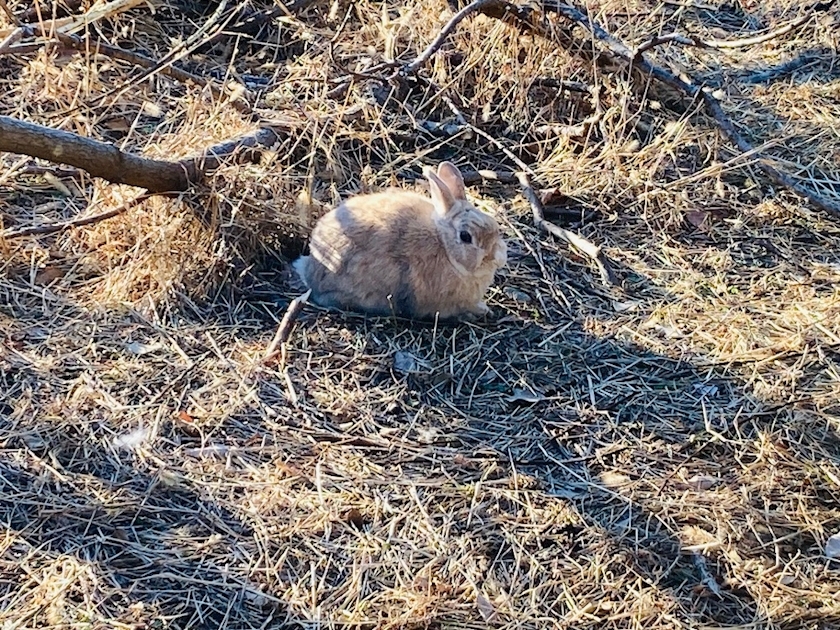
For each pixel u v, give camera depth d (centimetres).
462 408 157
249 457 146
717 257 192
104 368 158
